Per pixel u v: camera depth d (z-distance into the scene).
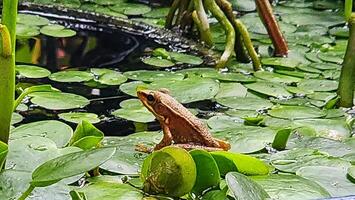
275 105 0.97
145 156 0.79
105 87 1.01
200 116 0.94
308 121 0.92
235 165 0.75
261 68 1.12
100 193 0.70
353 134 0.89
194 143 0.81
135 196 0.70
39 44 1.15
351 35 0.97
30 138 0.76
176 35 1.26
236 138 0.84
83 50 1.16
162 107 0.80
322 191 0.72
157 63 1.11
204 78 1.03
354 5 1.43
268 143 0.84
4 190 0.68
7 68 0.69
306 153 0.81
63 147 0.77
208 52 1.20
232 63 1.15
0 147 0.69
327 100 1.00
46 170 0.65
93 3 1.41
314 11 1.45
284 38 1.19
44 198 0.68
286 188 0.72
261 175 0.75
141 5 1.42
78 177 0.72
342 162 0.79
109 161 0.76
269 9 1.18
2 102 0.70
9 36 0.68
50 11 1.33
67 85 1.01
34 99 0.92
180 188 0.71
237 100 0.97
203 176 0.72
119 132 0.89
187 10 1.26
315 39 1.26
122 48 1.18
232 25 1.15
